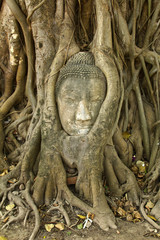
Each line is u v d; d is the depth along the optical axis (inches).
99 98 132.0
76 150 129.3
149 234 114.0
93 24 150.3
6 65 170.6
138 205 132.9
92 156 127.2
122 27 146.3
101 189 128.2
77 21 151.4
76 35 150.2
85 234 113.3
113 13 142.3
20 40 160.1
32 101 162.4
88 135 128.3
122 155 150.6
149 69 163.6
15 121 164.2
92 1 146.5
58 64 137.8
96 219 119.9
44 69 144.3
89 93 129.7
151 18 159.5
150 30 157.1
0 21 159.2
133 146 158.9
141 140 159.5
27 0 140.6
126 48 150.3
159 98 162.9
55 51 145.3
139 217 124.9
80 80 130.0
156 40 161.2
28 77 163.0
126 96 157.2
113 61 135.2
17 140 165.8
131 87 158.6
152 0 157.5
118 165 139.9
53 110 134.8
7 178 141.9
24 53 162.9
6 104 167.8
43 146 134.0
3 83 176.7
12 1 146.0
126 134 156.8
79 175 129.6
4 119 170.6
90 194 128.8
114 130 139.2
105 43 135.3
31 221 120.5
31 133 145.7
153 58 155.1
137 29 161.0
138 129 160.4
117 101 132.2
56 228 116.3
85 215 123.0
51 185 132.2
